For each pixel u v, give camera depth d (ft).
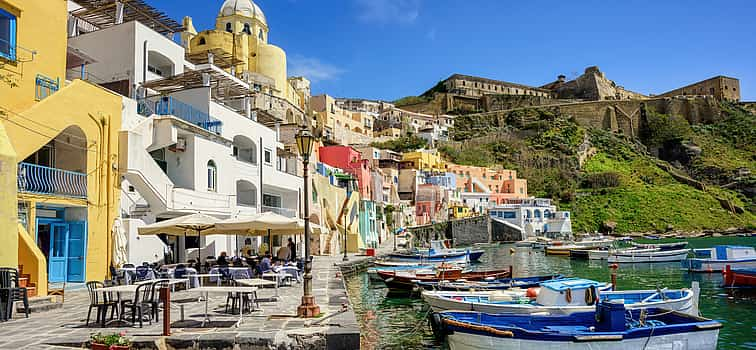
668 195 388.98
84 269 63.41
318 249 154.81
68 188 61.93
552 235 324.39
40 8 64.28
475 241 305.53
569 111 529.86
